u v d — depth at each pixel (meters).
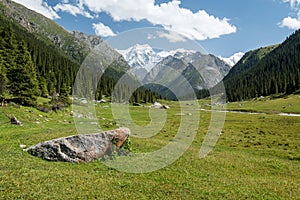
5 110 41.81
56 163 17.62
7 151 19.38
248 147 32.34
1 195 11.55
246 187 15.70
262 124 59.81
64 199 11.82
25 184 13.05
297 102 117.25
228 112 102.56
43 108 51.19
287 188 16.33
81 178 14.81
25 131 31.33
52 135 28.45
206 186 15.24
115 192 13.19
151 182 15.16
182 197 13.22
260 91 172.38
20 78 51.31
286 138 39.81
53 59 133.25
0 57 55.75
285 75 180.00
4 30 71.62
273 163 23.16
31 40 161.25
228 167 20.73
